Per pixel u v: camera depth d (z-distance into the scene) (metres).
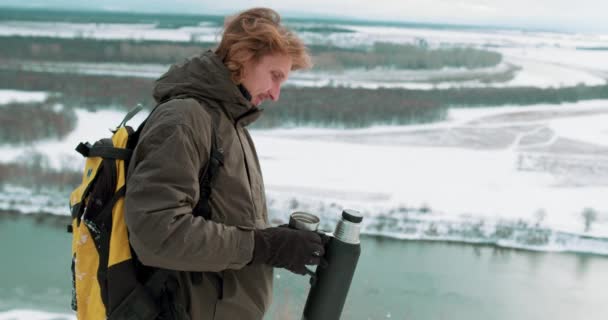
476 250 9.68
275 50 0.86
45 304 6.63
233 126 0.92
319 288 0.95
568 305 7.10
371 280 7.33
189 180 0.78
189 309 0.89
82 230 0.87
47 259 8.75
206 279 0.91
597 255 9.22
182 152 0.78
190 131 0.80
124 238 0.84
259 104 0.97
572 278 8.20
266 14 0.89
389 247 9.55
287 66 0.90
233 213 0.89
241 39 0.85
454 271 8.34
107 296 0.86
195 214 0.85
